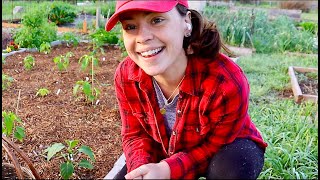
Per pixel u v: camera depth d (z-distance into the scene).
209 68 0.60
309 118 1.19
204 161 0.65
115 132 1.06
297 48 2.58
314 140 0.97
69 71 1.72
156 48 0.55
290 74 1.77
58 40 2.47
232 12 3.07
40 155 0.90
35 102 1.28
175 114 0.66
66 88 1.46
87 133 1.04
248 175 0.61
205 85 0.60
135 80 0.65
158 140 0.70
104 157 0.91
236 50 2.44
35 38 2.24
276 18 3.38
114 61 1.97
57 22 3.75
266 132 1.03
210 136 0.65
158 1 0.53
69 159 0.78
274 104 1.36
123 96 0.69
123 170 0.73
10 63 1.86
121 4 0.54
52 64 1.86
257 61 2.08
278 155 0.90
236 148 0.64
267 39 2.67
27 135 1.00
